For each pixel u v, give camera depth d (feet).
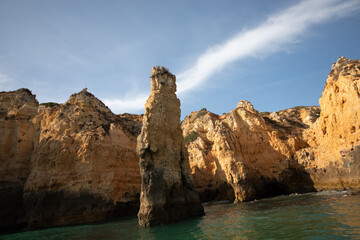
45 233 82.43
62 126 118.83
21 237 78.89
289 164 131.75
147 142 78.74
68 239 66.28
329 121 117.19
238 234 49.16
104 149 115.75
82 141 114.21
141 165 77.61
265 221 59.88
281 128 156.04
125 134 134.10
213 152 150.71
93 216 102.89
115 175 114.62
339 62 121.80
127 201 115.14
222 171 136.36
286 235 43.37
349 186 103.40
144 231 64.44
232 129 147.43
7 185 111.45
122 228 74.08
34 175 108.37
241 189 121.90
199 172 152.56
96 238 62.64
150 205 71.82
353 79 103.71
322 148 123.13
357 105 99.71
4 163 114.93
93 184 107.55
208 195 146.82
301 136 145.18
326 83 125.39
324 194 100.07
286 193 132.98
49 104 140.67
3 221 104.94
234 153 132.98
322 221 50.39
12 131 122.01
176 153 86.69
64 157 110.11
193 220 75.36
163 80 94.17
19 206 109.91
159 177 76.23
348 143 104.06
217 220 70.59
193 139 180.55
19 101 133.59
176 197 78.43
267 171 137.49
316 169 121.19
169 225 69.51
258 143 143.54
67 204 103.30
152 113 84.53
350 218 49.16
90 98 138.82
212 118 185.37
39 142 118.11
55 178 106.52
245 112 151.94
